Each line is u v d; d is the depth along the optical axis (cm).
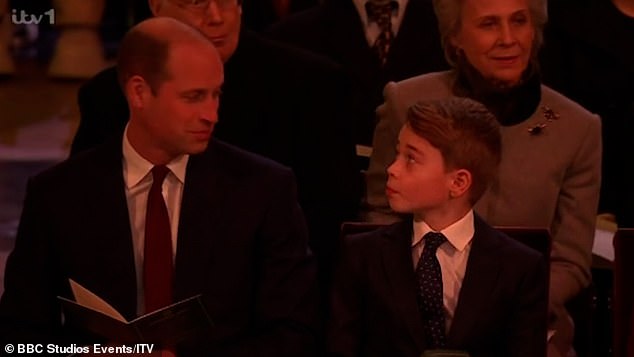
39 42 4288
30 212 1125
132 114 1112
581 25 1677
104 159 1129
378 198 1324
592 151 1287
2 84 3803
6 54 3903
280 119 1351
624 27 1670
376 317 1111
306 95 1356
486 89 1275
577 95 1683
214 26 1281
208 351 1111
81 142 1337
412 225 1122
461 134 1080
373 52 1777
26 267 1123
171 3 1286
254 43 1365
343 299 1127
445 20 1294
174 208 1126
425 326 1098
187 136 1091
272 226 1132
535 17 1262
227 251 1119
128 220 1114
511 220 1268
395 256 1109
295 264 1139
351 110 1393
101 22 4069
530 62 1278
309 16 1812
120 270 1109
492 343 1100
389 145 1314
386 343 1109
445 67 1770
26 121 3331
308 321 1138
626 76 1664
